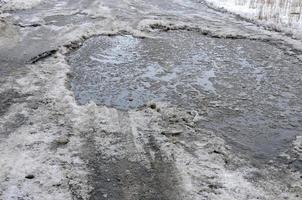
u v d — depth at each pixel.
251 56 11.59
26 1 17.44
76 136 6.80
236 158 6.39
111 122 7.29
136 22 14.60
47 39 12.16
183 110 8.00
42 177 5.69
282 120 7.85
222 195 5.43
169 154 6.34
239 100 8.66
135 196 5.40
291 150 6.77
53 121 7.27
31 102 7.99
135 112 7.72
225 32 13.71
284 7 16.56
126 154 6.34
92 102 8.05
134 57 11.22
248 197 5.42
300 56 11.59
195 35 13.62
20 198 5.27
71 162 6.08
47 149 6.38
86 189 5.50
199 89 9.15
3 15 14.98
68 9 16.55
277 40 13.08
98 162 6.12
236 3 18.80
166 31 14.01
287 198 5.44
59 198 5.29
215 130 7.33
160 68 10.43
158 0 19.72
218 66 10.70
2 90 8.51
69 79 9.54
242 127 7.50
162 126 7.22
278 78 9.99
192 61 11.02
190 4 19.12
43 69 9.78
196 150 6.51
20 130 6.93
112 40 12.71
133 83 9.41
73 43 12.02
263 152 6.68
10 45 11.49
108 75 9.88
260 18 15.58
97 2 17.97
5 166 5.90
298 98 8.88
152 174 5.86
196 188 5.55
